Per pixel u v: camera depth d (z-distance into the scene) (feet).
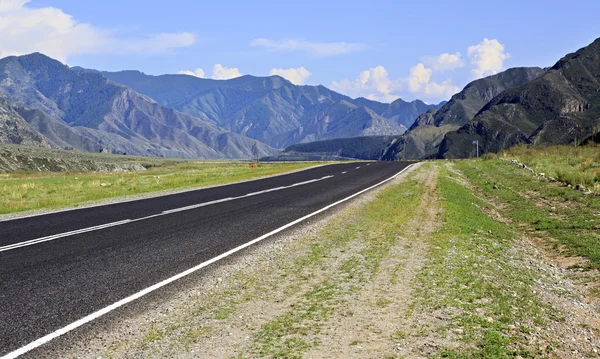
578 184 69.72
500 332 17.35
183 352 14.65
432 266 25.80
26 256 26.43
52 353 14.29
